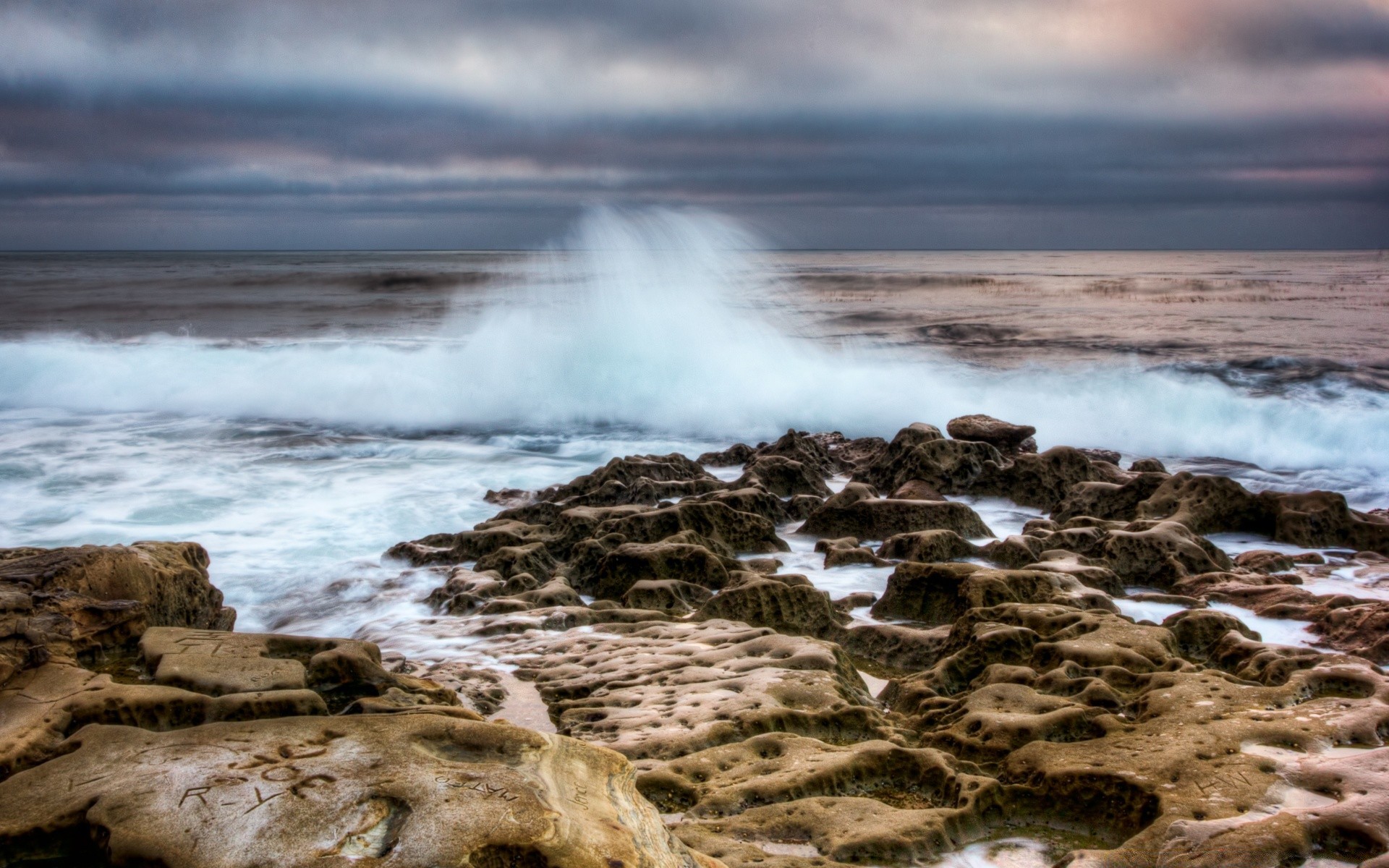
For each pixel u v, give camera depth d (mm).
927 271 70125
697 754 5398
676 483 12953
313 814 3309
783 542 11414
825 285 51875
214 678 5176
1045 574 8625
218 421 20062
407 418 19891
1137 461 14773
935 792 5156
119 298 45188
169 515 13156
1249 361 23297
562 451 17516
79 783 3625
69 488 14430
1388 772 4711
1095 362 23969
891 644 8109
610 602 9062
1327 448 16656
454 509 13633
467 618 8734
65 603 5906
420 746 3803
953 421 15672
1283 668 6492
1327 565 10188
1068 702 5988
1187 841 4289
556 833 3186
